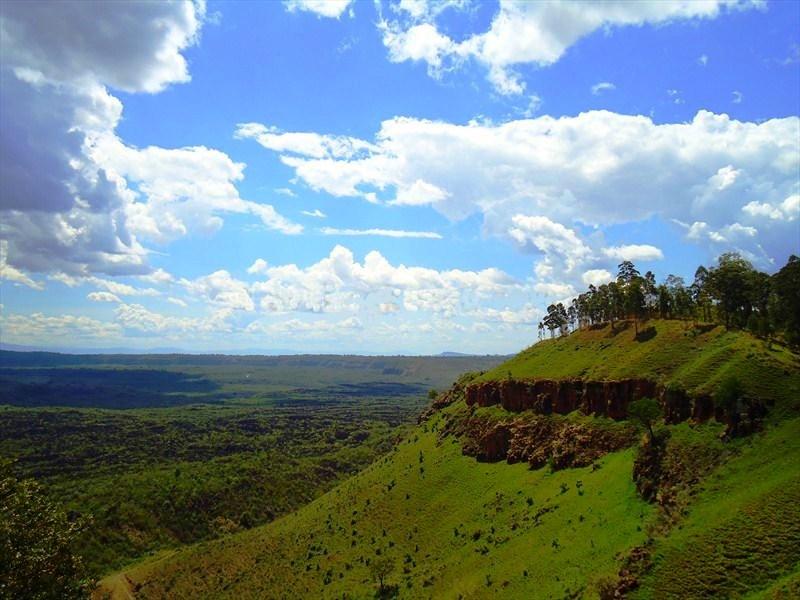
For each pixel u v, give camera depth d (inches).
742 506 2379.4
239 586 4554.6
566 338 6200.8
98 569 5708.7
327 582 4099.4
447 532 4099.4
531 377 5147.6
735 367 3351.4
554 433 4394.7
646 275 5767.7
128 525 6584.6
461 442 5413.4
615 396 4052.7
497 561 3240.7
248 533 5944.9
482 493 4399.6
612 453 3799.2
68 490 7411.4
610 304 6038.4
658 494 2856.8
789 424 2851.9
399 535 4426.7
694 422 3216.0
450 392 7455.7
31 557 1742.1
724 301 4586.6
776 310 3969.0
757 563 2100.1
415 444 6254.9
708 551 2241.6
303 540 5073.8
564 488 3688.5
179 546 6466.5
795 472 2439.7
